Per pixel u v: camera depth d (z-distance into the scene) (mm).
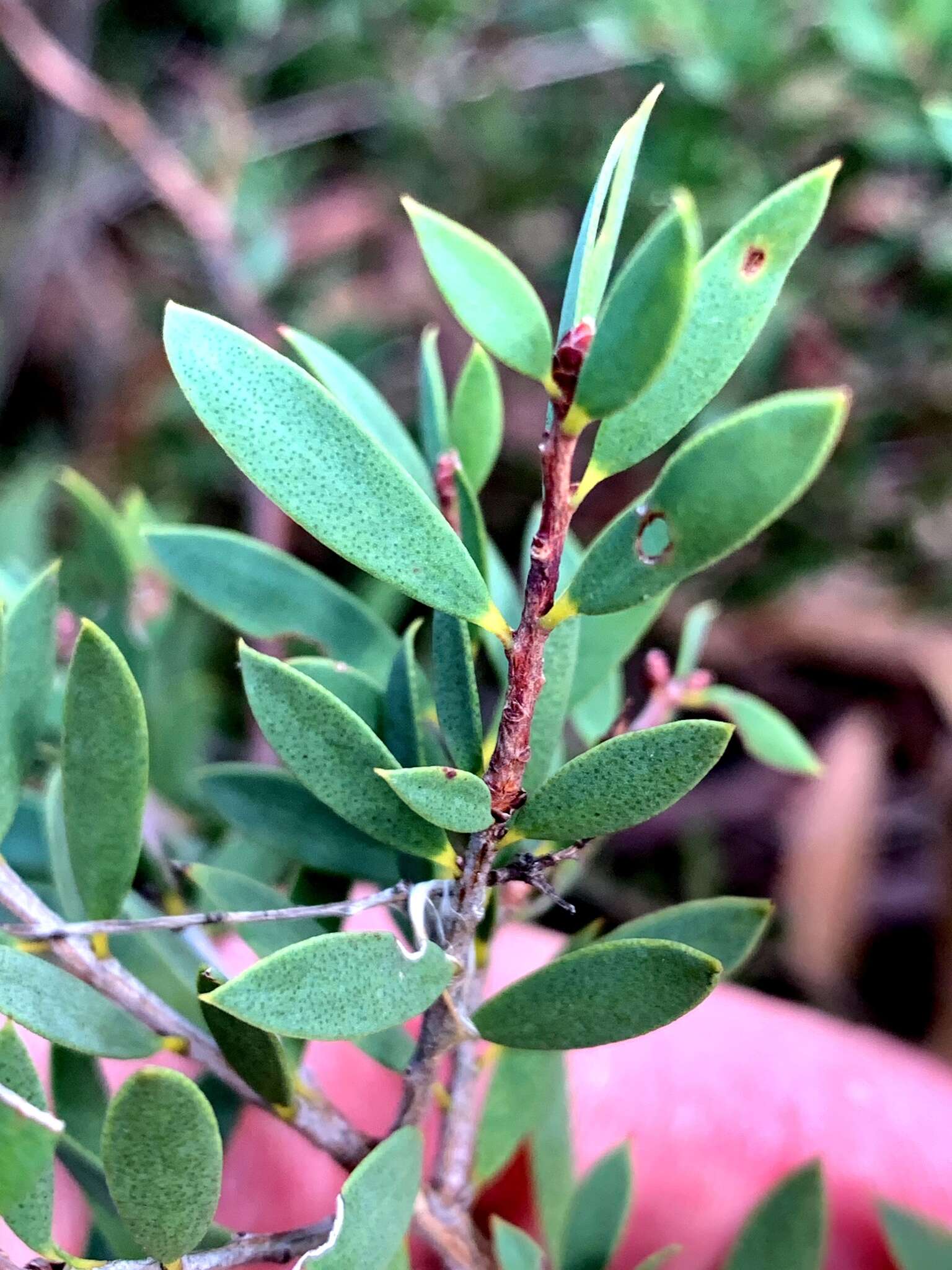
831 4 164
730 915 81
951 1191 165
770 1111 179
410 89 253
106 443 281
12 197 349
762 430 51
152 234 302
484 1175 96
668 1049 191
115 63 319
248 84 281
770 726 107
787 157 193
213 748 213
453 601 60
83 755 73
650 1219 174
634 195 195
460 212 261
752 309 60
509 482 264
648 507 55
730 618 270
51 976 71
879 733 262
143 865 96
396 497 59
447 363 282
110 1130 58
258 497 191
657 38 187
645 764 61
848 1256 162
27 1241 63
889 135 171
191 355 58
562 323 59
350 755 66
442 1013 70
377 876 86
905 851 259
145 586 134
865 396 215
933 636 262
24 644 78
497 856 78
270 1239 73
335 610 90
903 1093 181
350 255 291
